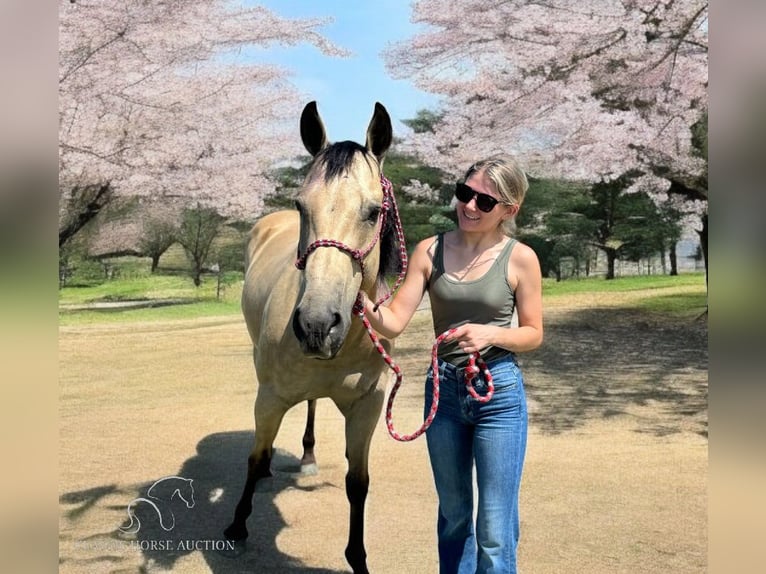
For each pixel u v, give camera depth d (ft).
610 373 21.27
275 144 31.07
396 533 9.33
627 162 23.72
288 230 10.82
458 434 6.25
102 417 15.81
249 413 16.22
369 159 6.56
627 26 23.06
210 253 43.62
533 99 24.90
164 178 28.86
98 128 27.32
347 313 5.96
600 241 44.98
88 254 40.42
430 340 27.73
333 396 7.82
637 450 13.52
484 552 5.88
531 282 6.07
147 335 28.32
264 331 7.88
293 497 10.69
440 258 6.34
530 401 17.97
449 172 29.25
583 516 9.92
